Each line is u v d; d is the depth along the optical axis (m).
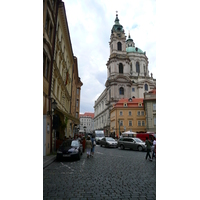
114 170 8.84
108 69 82.62
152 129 44.72
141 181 6.71
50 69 15.36
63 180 6.74
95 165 10.30
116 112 54.88
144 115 54.31
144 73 90.88
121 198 4.91
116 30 82.94
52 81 16.44
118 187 5.91
